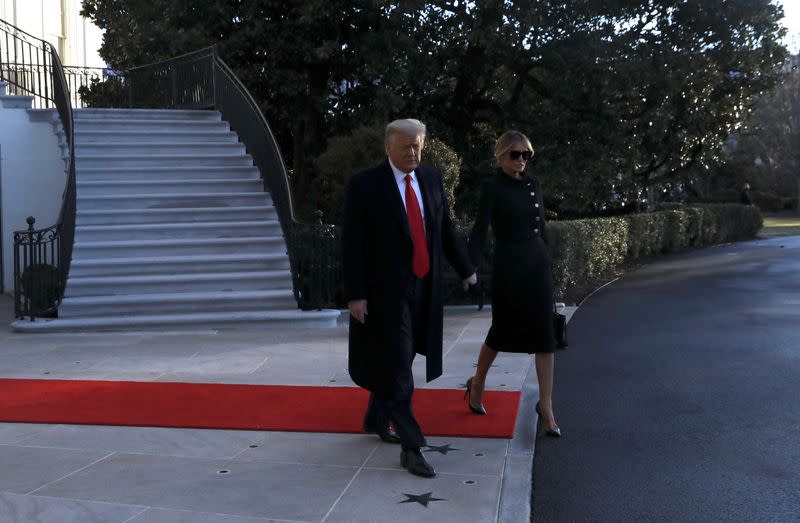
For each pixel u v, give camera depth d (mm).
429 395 5898
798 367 6836
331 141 13164
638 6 16297
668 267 16688
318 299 9531
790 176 44562
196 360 7297
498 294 4957
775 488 4121
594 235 13664
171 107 15203
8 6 18062
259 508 3812
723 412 5512
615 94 16062
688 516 3809
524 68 17000
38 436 4988
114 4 16625
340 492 4016
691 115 17484
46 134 12688
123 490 4047
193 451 4672
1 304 11422
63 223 9492
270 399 5832
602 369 6930
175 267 9992
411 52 15102
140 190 11367
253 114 11922
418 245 4391
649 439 4941
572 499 4027
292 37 15258
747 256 18641
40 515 3732
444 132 16703
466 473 4285
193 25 15406
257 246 10523
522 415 5422
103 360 7316
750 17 16328
